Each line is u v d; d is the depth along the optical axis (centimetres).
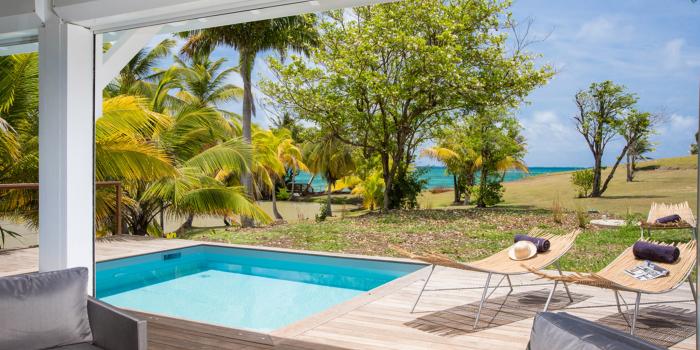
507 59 895
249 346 353
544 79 859
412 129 977
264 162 1156
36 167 855
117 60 412
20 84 850
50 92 361
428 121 964
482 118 906
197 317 498
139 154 910
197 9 343
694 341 375
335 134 1053
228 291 614
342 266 723
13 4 358
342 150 1050
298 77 1070
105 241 825
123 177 1016
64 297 246
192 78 1302
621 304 462
